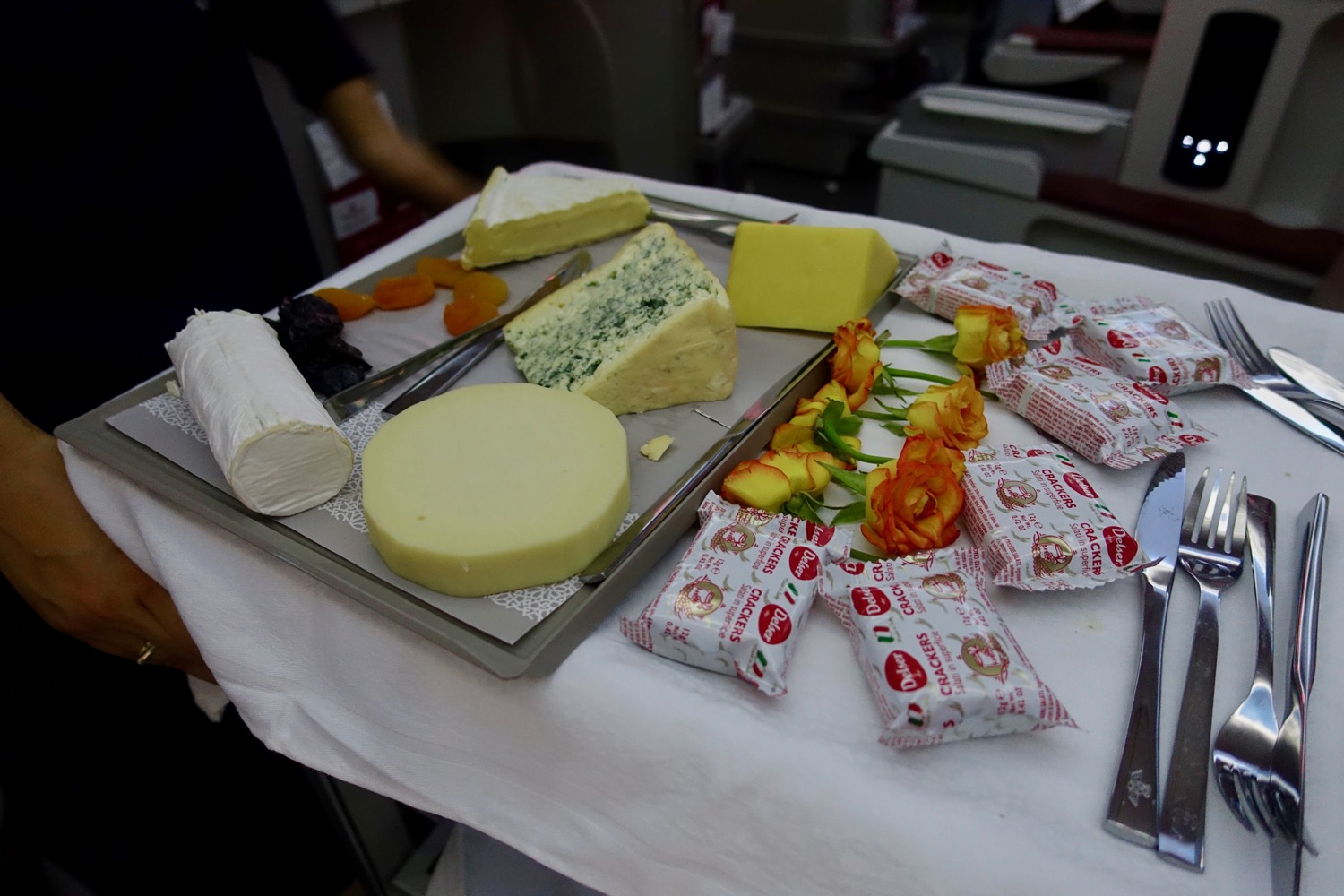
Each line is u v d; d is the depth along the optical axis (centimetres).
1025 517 59
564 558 56
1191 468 69
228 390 64
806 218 110
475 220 100
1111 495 67
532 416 66
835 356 78
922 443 62
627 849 55
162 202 109
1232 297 90
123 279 110
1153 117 139
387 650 59
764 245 88
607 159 220
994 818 45
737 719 50
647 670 53
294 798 124
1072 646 55
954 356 82
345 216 184
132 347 107
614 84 204
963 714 47
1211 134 135
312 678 65
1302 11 118
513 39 203
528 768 57
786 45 278
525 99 214
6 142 96
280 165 133
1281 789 45
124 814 115
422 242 112
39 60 95
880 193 180
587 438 64
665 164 221
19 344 100
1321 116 127
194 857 119
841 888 48
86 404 107
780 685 51
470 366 84
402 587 57
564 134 218
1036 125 151
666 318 75
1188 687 50
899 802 46
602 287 86
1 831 112
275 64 127
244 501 61
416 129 203
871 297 89
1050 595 58
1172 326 81
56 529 74
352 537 62
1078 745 49
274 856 122
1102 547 57
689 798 51
